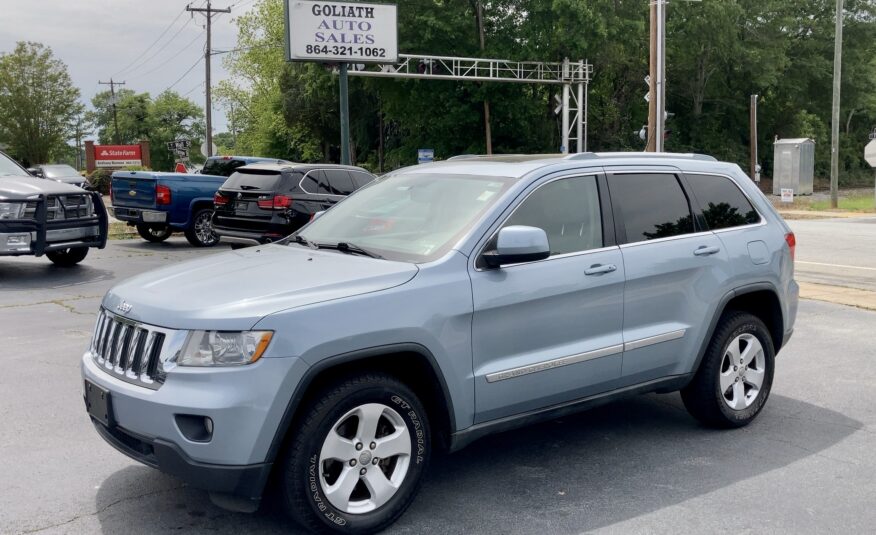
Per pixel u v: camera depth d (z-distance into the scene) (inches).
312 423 141.2
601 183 190.1
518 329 167.5
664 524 155.7
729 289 206.1
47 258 566.9
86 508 161.9
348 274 154.4
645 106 2028.8
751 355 214.7
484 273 163.6
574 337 177.5
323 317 142.2
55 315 363.9
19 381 255.3
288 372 137.3
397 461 153.6
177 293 149.7
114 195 665.6
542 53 1549.0
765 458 192.4
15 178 486.6
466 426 162.9
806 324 346.6
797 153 1485.0
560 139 1835.6
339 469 149.2
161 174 631.8
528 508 163.3
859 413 227.6
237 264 168.6
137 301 150.5
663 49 1032.8
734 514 160.2
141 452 144.3
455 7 1649.9
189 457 135.9
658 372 195.2
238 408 134.4
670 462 189.6
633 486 175.0
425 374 155.9
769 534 151.3
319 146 2519.7
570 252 178.9
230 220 523.5
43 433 207.3
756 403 216.7
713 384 205.2
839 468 185.8
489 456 194.1
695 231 205.0
